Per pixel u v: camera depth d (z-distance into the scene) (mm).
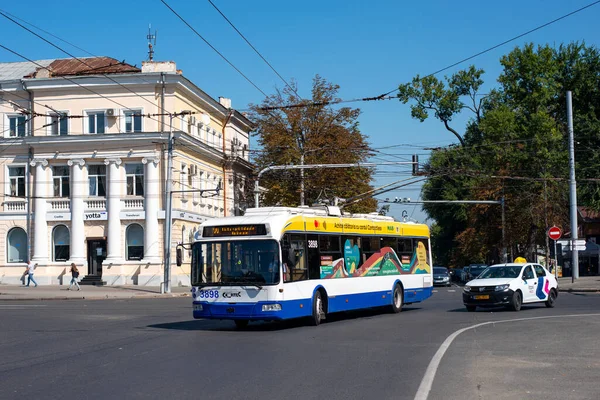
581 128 57469
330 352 14172
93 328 20188
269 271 18875
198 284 19406
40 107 50969
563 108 59938
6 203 51719
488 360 12781
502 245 56844
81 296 39812
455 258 72875
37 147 50969
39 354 14375
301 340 16484
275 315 18625
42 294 41344
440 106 59688
